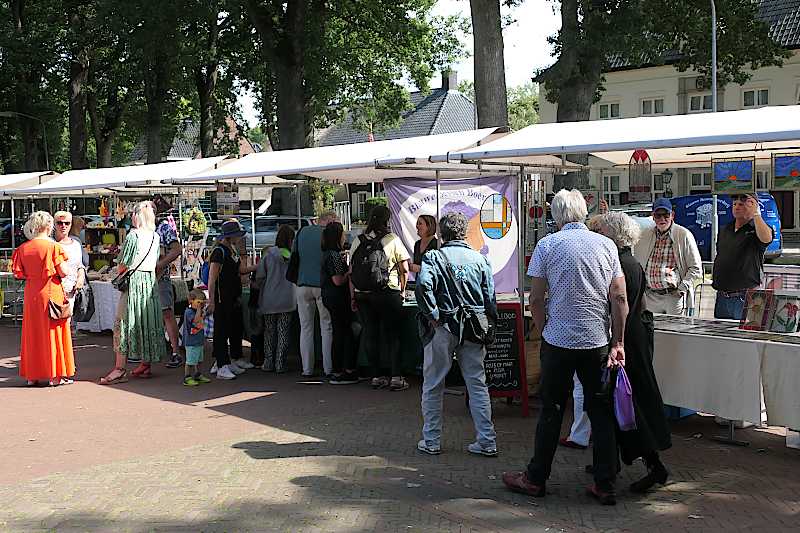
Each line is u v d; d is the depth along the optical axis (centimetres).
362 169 984
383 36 2877
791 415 583
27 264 908
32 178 1420
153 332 948
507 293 1295
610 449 522
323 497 544
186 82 3462
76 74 3147
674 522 494
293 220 2270
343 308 891
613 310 513
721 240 763
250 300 998
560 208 539
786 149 698
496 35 1592
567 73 1991
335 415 764
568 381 525
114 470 609
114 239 1398
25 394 880
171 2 2334
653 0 2131
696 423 720
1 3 3309
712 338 625
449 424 725
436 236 836
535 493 538
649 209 1906
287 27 2561
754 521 493
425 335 630
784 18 3266
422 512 515
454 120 5084
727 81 2439
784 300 640
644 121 689
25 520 511
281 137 2600
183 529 493
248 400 833
